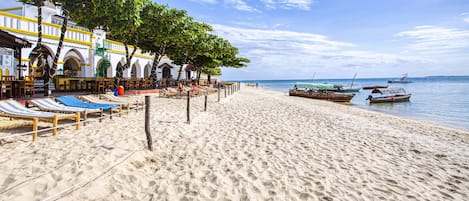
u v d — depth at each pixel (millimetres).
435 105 29547
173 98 16641
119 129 7176
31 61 15828
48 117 6102
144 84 20922
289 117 12680
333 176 5164
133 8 11500
